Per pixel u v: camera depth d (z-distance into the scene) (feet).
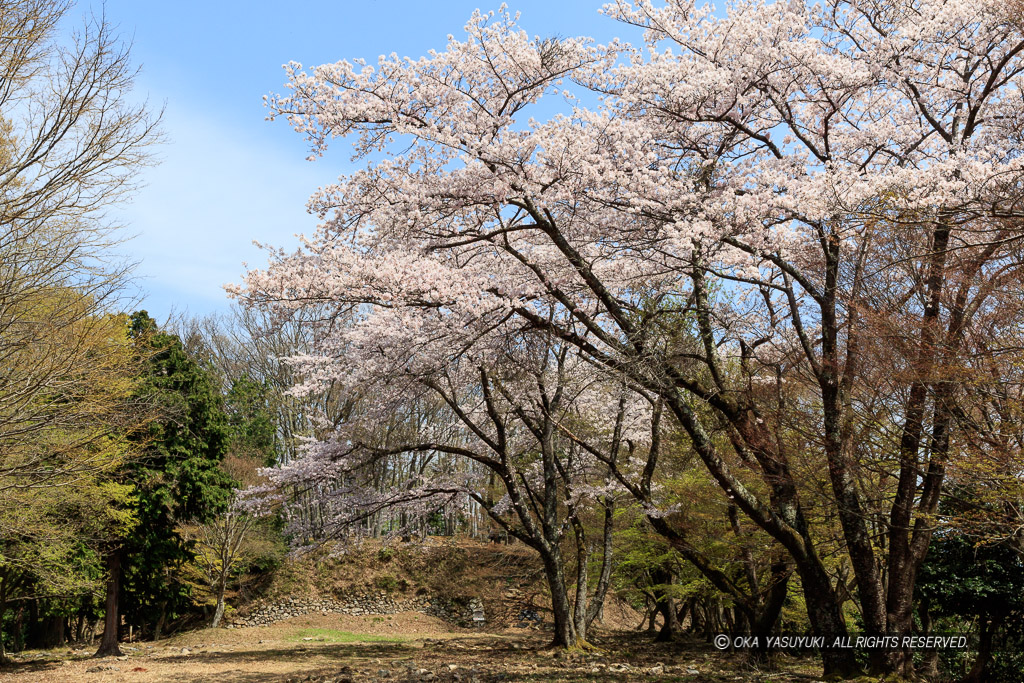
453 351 36.58
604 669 41.81
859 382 32.68
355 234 35.29
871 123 34.60
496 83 33.96
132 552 67.05
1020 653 39.11
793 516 34.42
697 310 37.81
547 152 30.68
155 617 83.15
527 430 61.46
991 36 31.22
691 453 49.14
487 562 93.91
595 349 35.83
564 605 54.08
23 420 29.60
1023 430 26.53
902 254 32.19
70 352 29.91
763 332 42.37
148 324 69.97
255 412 106.01
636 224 34.35
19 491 42.04
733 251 31.48
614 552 68.90
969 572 36.91
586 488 54.49
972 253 29.55
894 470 35.09
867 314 30.66
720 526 51.52
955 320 29.14
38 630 90.89
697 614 90.94
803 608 56.44
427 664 47.75
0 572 61.67
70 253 29.99
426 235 34.19
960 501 31.24
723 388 36.83
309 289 31.65
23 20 27.07
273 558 91.40
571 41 33.17
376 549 100.68
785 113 34.65
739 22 32.14
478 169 30.78
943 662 43.34
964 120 35.42
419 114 33.30
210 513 72.13
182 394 69.46
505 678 37.91
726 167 37.60
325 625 88.12
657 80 33.12
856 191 26.96
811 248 33.06
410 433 55.67
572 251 33.88
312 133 32.14
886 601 33.65
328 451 49.78
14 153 28.19
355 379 40.27
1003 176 25.88
